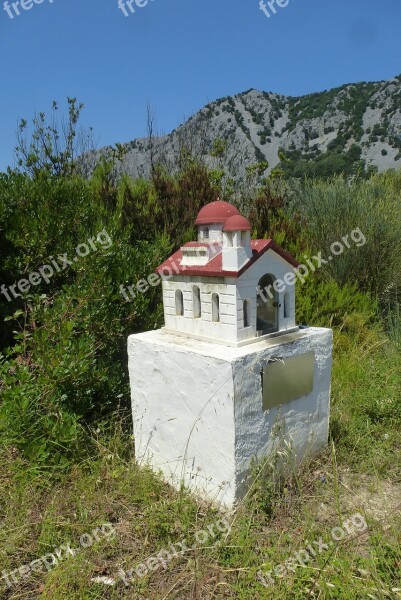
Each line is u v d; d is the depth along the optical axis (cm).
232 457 273
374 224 694
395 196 855
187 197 633
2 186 465
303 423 322
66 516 269
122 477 306
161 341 316
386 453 346
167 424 316
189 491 298
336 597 204
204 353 279
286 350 300
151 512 268
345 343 538
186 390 296
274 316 321
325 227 725
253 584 217
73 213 489
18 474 288
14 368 355
